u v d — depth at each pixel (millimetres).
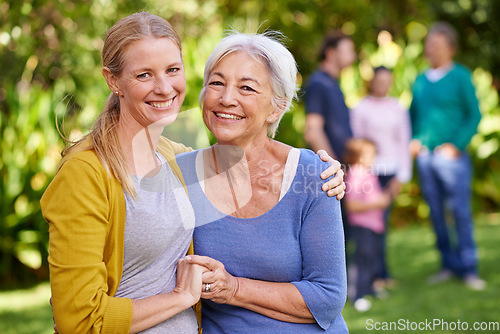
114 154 1592
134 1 5879
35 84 5883
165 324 1652
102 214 1547
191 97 5551
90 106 5312
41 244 5531
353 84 7746
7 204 5430
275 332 1800
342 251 1827
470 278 4887
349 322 3869
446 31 5105
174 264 1711
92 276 1516
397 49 8297
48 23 5602
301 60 8086
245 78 1751
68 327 1516
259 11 7578
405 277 5148
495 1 9008
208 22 6742
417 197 7855
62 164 1574
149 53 1595
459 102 5043
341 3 8055
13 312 4391
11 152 5547
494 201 8391
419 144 5137
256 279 1823
